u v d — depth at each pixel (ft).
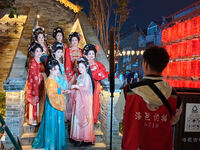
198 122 7.57
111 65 7.66
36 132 14.25
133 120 6.23
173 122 6.63
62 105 12.55
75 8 25.58
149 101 6.04
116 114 6.86
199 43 13.84
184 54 14.97
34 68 14.14
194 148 7.68
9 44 23.00
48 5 26.99
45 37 17.06
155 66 6.23
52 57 13.33
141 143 6.16
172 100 6.21
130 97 6.32
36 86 14.10
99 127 15.30
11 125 12.16
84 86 13.12
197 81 13.39
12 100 12.14
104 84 13.38
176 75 15.43
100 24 20.01
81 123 13.00
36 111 14.16
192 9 20.71
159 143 6.11
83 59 13.25
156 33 42.83
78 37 16.49
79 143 13.19
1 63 21.44
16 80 11.82
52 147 12.20
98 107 15.24
